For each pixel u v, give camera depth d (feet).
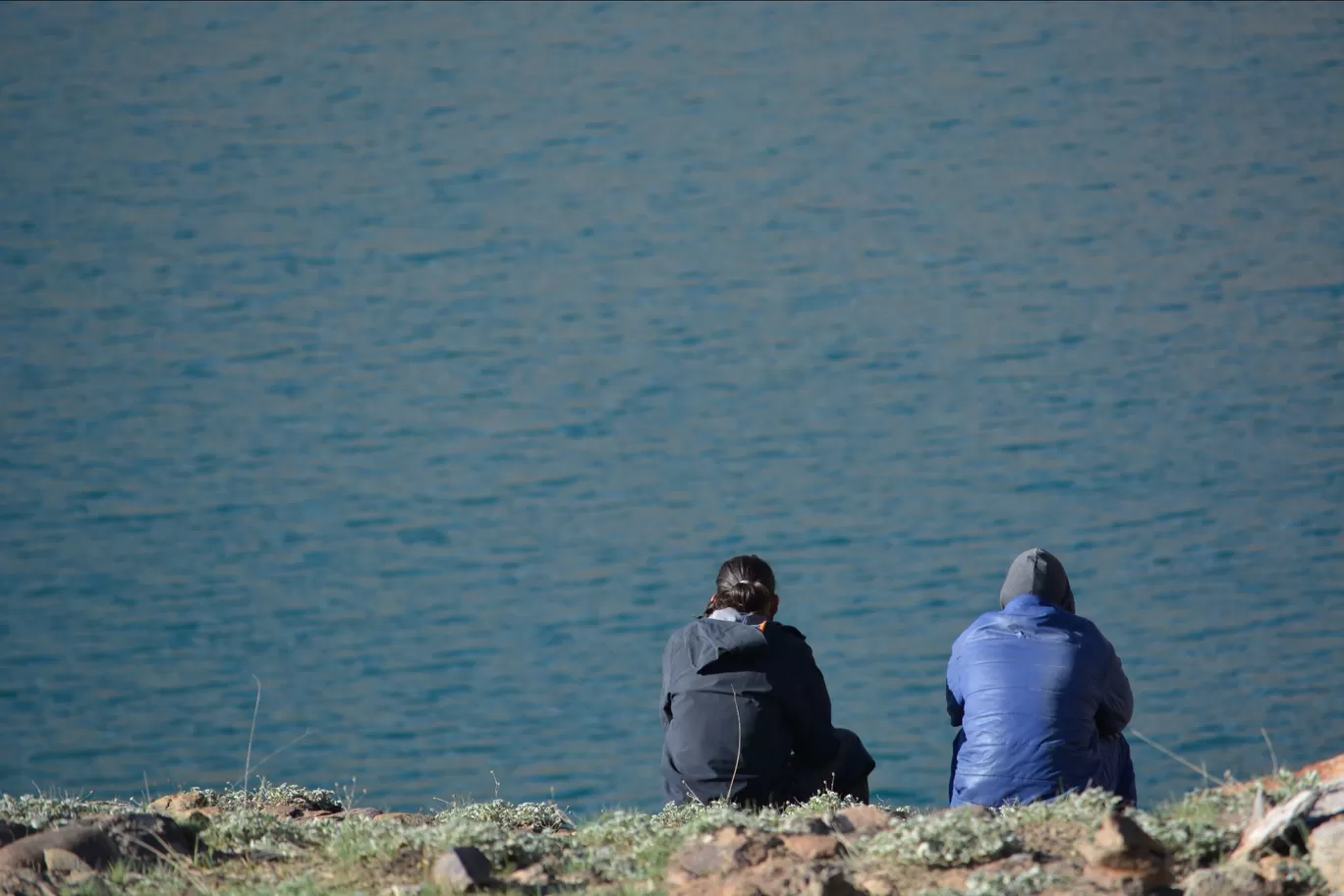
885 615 530.27
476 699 479.00
